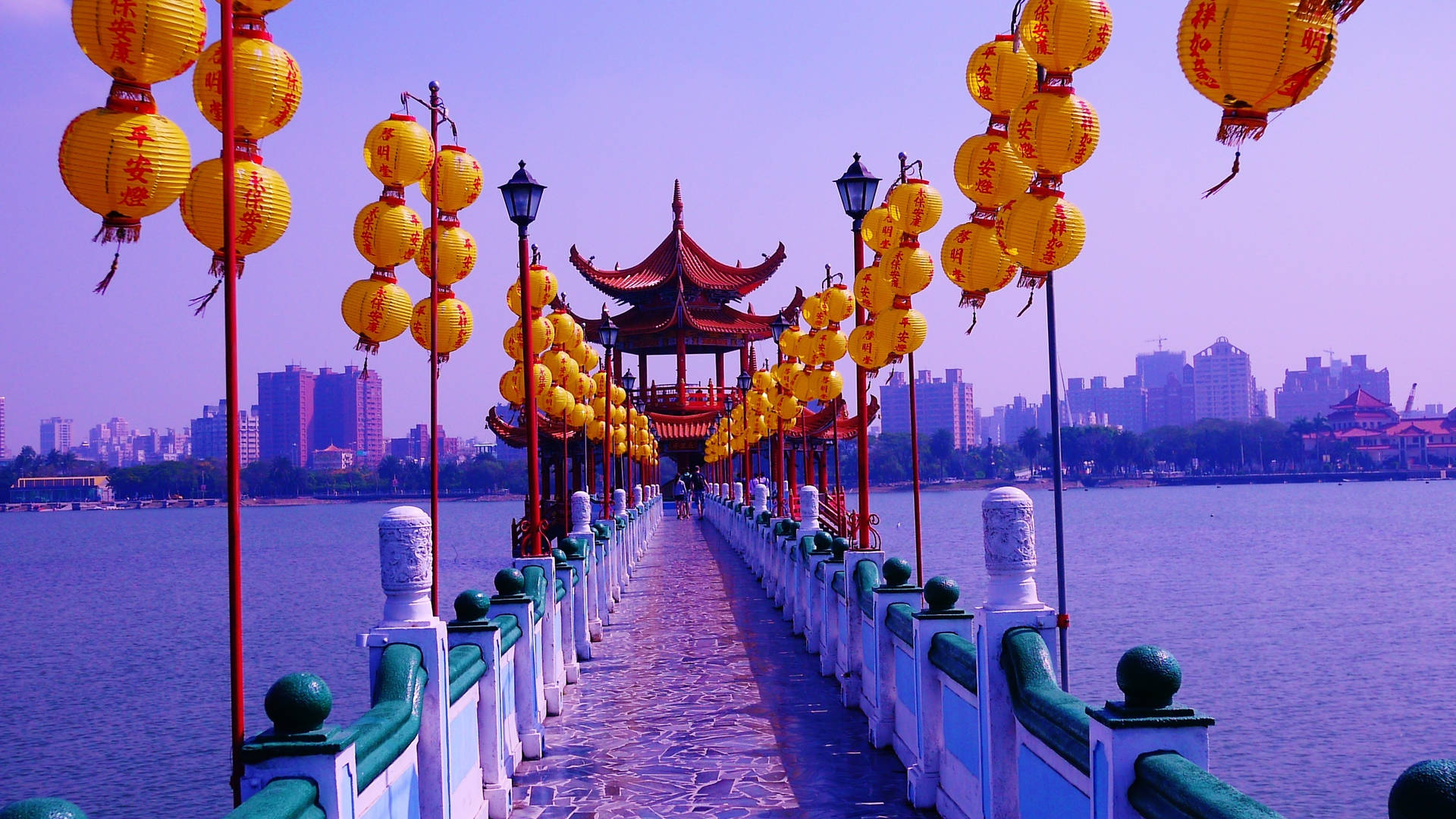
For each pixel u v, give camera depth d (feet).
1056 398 24.56
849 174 38.68
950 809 24.02
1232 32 15.31
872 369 38.37
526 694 31.73
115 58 16.79
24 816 9.09
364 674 108.06
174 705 94.99
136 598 204.54
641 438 134.82
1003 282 28.58
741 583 81.41
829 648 43.16
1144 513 440.04
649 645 53.42
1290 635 121.49
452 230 36.27
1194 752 13.46
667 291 194.29
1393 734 72.02
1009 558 19.71
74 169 17.07
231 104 16.85
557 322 60.13
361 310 30.32
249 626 152.46
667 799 27.20
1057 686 18.01
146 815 59.88
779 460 85.97
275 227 20.02
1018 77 26.84
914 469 37.63
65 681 109.40
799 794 27.27
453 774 21.72
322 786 13.65
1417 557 225.56
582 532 55.98
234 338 16.34
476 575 228.43
